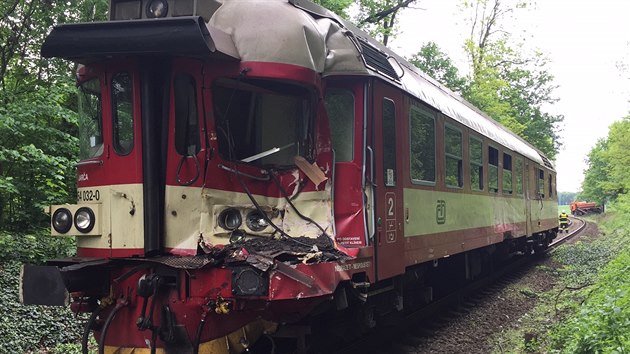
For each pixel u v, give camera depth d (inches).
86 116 191.2
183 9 177.3
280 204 189.3
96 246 179.2
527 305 399.9
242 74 171.3
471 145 375.6
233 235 177.2
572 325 255.6
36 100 373.4
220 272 161.8
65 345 262.2
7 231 391.5
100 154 181.5
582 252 703.1
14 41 424.2
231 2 179.6
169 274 166.7
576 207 2682.1
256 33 173.8
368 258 198.5
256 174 184.7
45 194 388.8
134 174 172.6
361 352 250.1
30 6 424.5
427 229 276.1
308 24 182.1
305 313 173.8
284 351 211.3
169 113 174.1
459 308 367.2
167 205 172.6
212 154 174.4
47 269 173.9
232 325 171.8
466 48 1022.4
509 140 522.9
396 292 253.0
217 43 164.2
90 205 178.7
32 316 280.2
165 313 166.2
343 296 184.5
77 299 184.9
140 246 171.2
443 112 311.3
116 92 177.5
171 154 173.5
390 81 224.1
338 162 197.6
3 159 331.9
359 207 196.2
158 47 158.9
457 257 384.2
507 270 564.4
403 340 281.0
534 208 625.6
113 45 160.4
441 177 304.5
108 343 176.4
